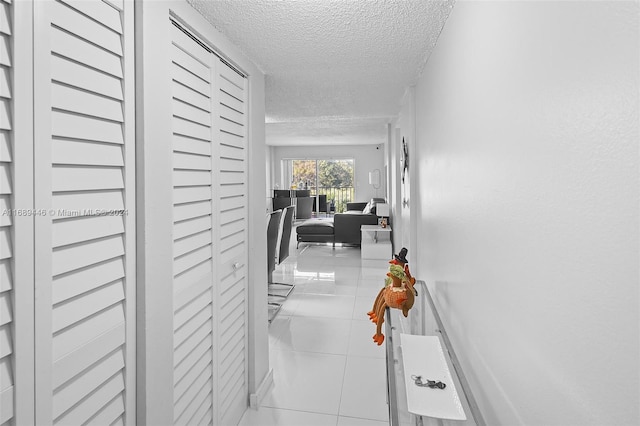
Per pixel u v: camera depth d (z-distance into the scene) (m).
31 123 0.82
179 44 1.43
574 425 0.72
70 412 0.95
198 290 1.60
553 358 0.79
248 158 2.20
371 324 3.53
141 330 1.19
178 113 1.43
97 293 1.03
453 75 1.64
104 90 1.04
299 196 11.28
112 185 1.08
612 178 0.58
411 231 3.17
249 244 2.21
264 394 2.36
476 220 1.32
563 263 0.73
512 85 0.96
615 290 0.58
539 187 0.82
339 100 3.59
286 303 4.14
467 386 1.24
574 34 0.67
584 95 0.65
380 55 2.24
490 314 1.19
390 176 6.61
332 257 6.75
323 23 1.78
